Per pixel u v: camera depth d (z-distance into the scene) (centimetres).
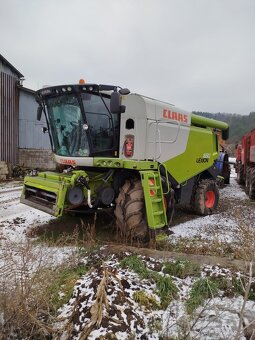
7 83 1627
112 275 369
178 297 362
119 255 457
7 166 1593
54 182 574
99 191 593
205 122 834
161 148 657
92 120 592
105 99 599
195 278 401
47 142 1908
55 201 575
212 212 852
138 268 407
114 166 580
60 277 380
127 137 602
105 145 608
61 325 303
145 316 323
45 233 606
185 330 300
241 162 1566
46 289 336
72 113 611
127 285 361
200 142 801
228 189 1391
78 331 291
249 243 490
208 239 611
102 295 316
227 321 318
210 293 366
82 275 402
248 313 331
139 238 567
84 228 651
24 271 337
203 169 823
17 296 299
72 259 430
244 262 440
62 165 695
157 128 638
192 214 839
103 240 580
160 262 441
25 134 1756
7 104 1630
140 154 606
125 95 588
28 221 720
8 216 771
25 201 640
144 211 570
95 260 446
